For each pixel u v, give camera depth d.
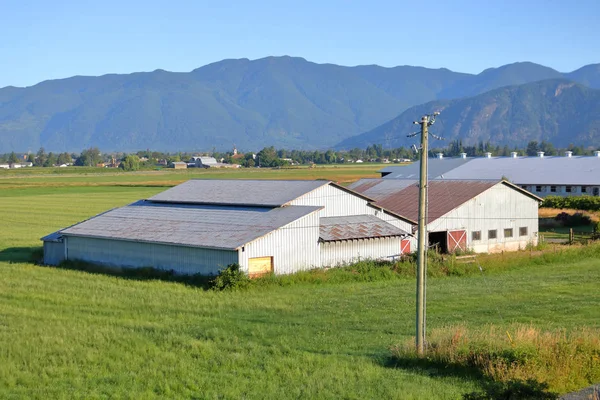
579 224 67.06
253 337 24.69
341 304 30.61
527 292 33.44
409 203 54.22
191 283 36.62
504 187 53.50
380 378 19.39
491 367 19.00
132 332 25.30
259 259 37.66
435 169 100.56
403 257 42.38
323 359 21.45
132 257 42.66
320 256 40.53
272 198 44.72
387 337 24.34
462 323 25.94
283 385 19.12
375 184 62.25
